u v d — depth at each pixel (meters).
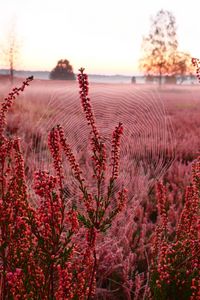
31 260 2.32
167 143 5.36
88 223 2.17
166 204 3.19
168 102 24.50
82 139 4.20
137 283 3.24
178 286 2.69
